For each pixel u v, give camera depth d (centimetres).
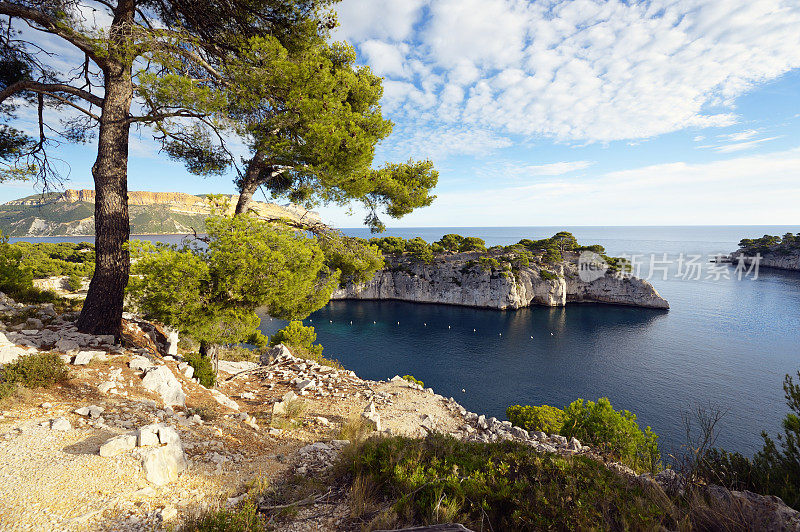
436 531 386
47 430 599
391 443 684
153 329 1489
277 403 1138
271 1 1186
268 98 1198
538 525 412
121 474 518
